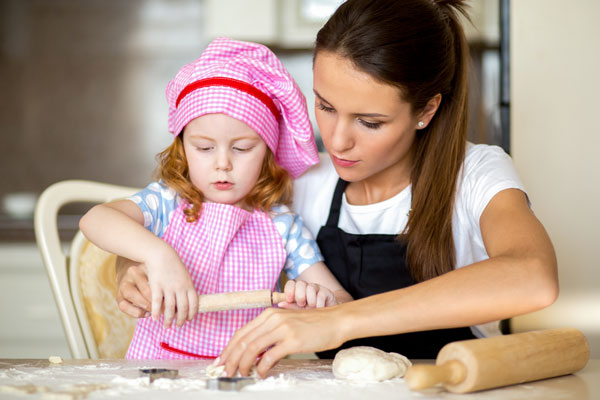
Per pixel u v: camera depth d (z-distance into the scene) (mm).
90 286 1290
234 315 1156
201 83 1110
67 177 2875
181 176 1183
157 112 2887
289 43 2668
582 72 1848
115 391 725
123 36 2891
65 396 685
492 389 765
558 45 1854
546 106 1861
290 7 2635
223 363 836
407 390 756
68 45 2879
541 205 1853
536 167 1861
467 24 2037
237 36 2592
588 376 848
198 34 2898
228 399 693
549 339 821
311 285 1003
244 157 1131
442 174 1158
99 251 1315
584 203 1844
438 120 1165
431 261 1165
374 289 1213
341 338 821
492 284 834
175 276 957
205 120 1095
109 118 2887
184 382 778
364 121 1007
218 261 1164
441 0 1156
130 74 2893
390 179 1238
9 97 2871
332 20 1026
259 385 757
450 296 829
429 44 1030
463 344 745
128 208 1125
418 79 1002
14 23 2869
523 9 1859
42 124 2871
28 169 2867
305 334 808
